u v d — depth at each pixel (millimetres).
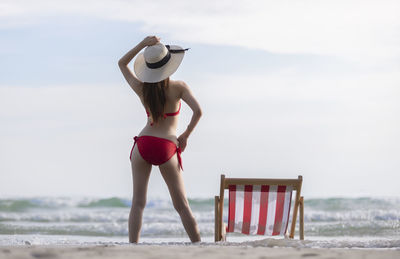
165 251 4766
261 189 7258
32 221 19344
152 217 18844
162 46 6809
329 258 4316
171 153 6664
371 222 14289
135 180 6789
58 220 19766
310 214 18297
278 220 7430
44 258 4219
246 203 7367
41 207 24984
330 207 22016
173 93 6742
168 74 6695
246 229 7570
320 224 14430
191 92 6793
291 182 7172
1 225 15695
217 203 7180
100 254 4488
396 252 4754
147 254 4531
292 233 7395
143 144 6664
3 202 24516
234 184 7199
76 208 25344
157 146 6598
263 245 5867
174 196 6754
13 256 4227
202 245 5895
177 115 6809
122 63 6949
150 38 6867
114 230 14352
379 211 19359
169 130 6727
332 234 12133
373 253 4656
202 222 18188
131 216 6734
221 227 7172
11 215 20688
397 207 21172
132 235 6695
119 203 26000
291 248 5215
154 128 6711
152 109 6668
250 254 4574
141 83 6840
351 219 18016
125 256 4383
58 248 4938
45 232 13758
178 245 5891
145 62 6871
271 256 4430
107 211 24156
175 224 15219
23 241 9211
